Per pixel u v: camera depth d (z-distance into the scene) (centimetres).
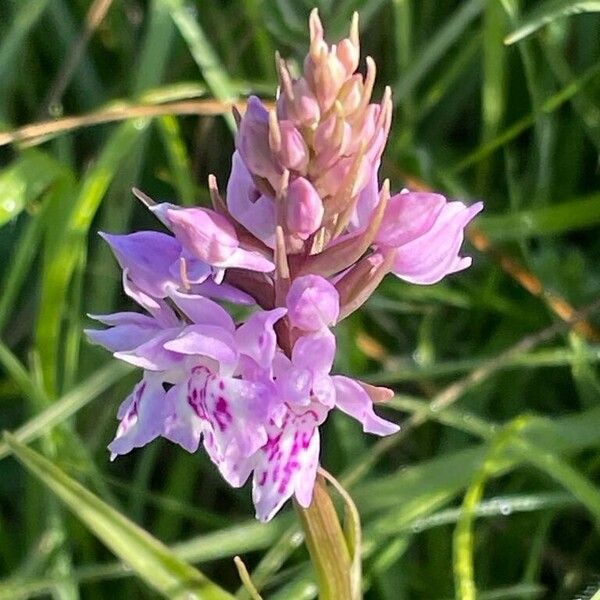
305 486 9
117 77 20
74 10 20
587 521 17
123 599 16
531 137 20
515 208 17
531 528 17
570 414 17
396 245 10
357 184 9
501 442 14
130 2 20
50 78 20
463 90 19
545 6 16
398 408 17
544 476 16
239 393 9
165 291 10
